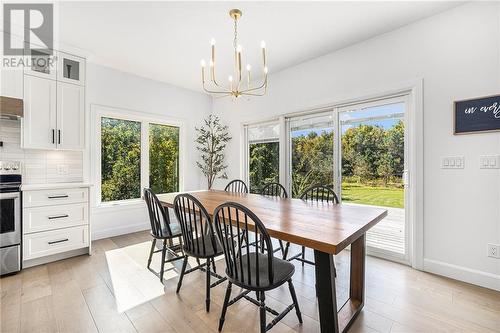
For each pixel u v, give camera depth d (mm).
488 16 2090
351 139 3084
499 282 2047
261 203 2279
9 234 2371
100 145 3572
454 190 2268
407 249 2615
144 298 1985
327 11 2289
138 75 3922
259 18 2396
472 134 2168
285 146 3777
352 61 2943
